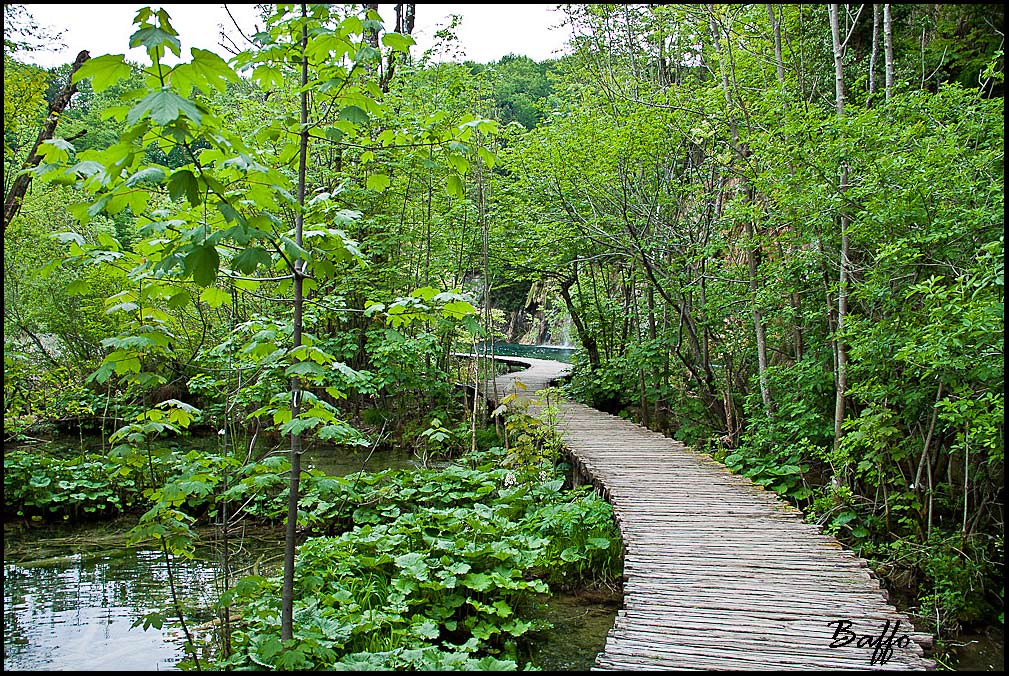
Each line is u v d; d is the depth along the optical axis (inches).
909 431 261.7
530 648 190.2
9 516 297.4
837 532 268.8
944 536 243.1
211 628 193.8
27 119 289.7
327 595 181.2
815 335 321.7
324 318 440.1
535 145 408.5
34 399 415.2
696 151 426.9
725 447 389.1
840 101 281.1
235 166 102.8
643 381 490.9
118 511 315.3
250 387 266.4
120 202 101.3
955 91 240.2
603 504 278.7
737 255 426.9
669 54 432.8
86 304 489.4
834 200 245.9
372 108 127.8
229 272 132.0
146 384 137.4
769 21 355.9
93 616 204.7
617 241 419.5
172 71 90.1
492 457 389.1
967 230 213.2
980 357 197.6
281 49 124.3
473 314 125.6
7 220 282.7
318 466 399.9
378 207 450.3
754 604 176.4
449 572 205.9
